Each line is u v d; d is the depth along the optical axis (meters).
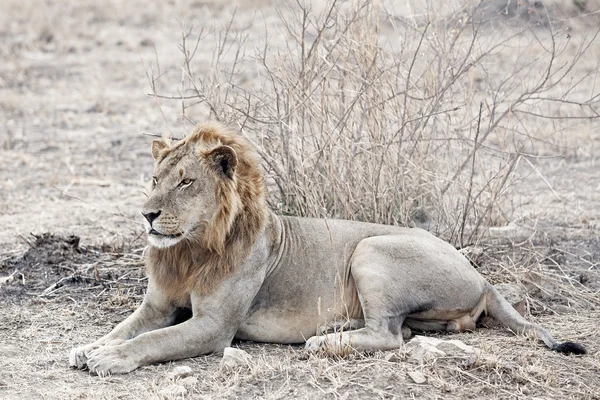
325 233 9.88
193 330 8.96
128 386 8.31
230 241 9.09
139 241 12.85
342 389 8.10
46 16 32.34
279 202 12.11
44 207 15.51
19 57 28.22
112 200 15.90
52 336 9.82
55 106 23.17
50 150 19.50
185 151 9.07
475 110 15.34
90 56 28.47
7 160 18.61
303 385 8.21
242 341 9.63
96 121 21.83
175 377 8.44
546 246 12.68
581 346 8.94
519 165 16.59
